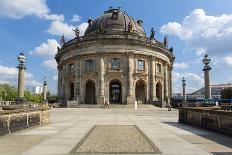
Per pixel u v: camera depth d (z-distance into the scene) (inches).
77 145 495.2
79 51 3125.0
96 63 3034.0
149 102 3061.0
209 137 607.5
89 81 3129.9
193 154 417.7
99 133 676.1
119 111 2123.5
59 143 518.3
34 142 530.6
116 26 3339.1
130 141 544.4
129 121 1103.0
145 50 3102.9
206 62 1782.7
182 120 1011.9
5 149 456.4
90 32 3432.6
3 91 4965.6
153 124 953.5
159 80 3248.0
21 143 518.3
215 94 6742.1
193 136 624.1
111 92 3164.4
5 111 637.3
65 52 3373.5
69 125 903.1
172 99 3511.3
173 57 3846.0
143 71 3078.2
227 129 638.5
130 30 3112.7
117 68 3009.4
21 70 2041.1
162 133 679.7
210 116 743.7
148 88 3097.9
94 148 465.4
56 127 830.5
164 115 1627.7
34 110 846.5
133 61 3043.8
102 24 3230.8
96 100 2967.5
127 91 2962.6
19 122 729.0
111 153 424.2
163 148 466.6
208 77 1771.7
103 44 3016.7
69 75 3257.9
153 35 3218.5
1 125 624.4
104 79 2992.1
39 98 5142.7
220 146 488.7
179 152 432.5
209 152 433.1
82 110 2220.7
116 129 773.3
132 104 2871.6
